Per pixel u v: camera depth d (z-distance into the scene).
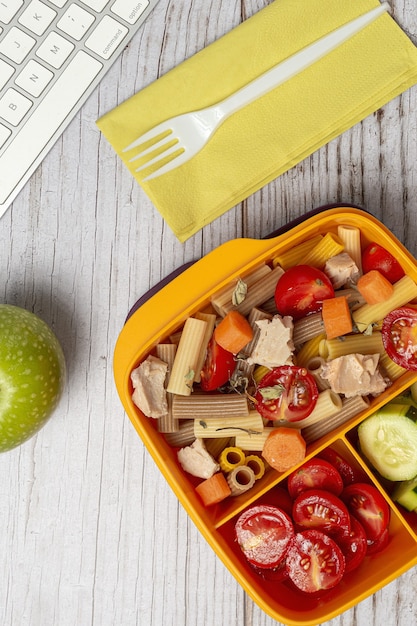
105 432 0.70
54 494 0.70
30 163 0.68
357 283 0.65
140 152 0.68
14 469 0.70
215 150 0.68
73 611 0.70
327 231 0.66
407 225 0.69
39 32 0.67
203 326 0.64
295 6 0.67
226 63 0.67
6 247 0.69
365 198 0.69
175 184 0.68
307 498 0.65
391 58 0.67
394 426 0.65
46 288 0.69
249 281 0.65
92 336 0.70
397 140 0.69
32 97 0.67
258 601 0.63
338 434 0.64
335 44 0.67
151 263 0.69
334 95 0.67
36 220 0.69
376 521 0.66
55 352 0.65
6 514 0.70
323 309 0.64
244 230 0.69
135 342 0.66
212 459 0.65
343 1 0.67
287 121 0.68
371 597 0.69
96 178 0.69
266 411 0.64
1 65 0.67
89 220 0.69
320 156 0.69
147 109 0.68
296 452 0.63
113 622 0.70
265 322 0.64
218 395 0.65
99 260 0.69
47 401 0.65
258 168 0.68
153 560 0.70
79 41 0.67
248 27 0.67
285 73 0.67
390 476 0.65
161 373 0.65
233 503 0.65
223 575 0.70
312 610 0.64
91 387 0.70
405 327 0.64
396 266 0.65
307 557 0.64
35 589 0.70
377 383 0.64
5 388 0.63
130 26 0.68
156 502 0.70
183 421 0.67
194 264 0.65
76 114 0.68
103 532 0.70
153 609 0.70
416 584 0.69
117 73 0.68
